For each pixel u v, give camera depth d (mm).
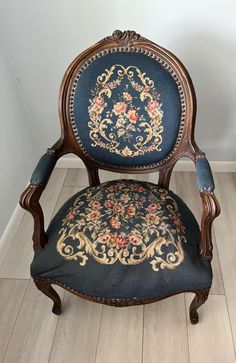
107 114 1135
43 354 1251
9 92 1621
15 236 1679
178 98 1098
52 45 1523
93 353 1247
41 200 1851
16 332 1315
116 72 1089
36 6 1398
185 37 1448
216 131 1791
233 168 1940
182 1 1341
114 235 1040
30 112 1807
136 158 1214
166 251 1013
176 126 1128
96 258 1016
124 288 1001
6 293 1445
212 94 1641
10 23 1457
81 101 1126
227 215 1708
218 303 1361
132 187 1206
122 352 1246
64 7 1396
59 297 1303
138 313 1353
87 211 1113
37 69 1618
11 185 1664
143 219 1075
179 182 1912
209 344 1250
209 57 1505
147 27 1433
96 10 1396
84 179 1975
